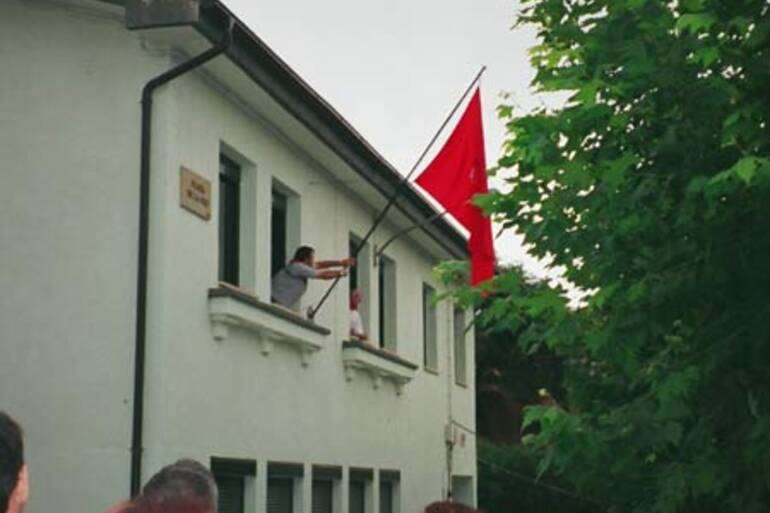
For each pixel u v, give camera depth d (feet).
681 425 45.60
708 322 45.29
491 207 48.75
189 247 58.23
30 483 53.78
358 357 82.74
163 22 54.34
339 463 81.00
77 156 55.98
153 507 19.24
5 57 56.44
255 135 67.82
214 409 60.54
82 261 55.31
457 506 29.48
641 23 42.57
